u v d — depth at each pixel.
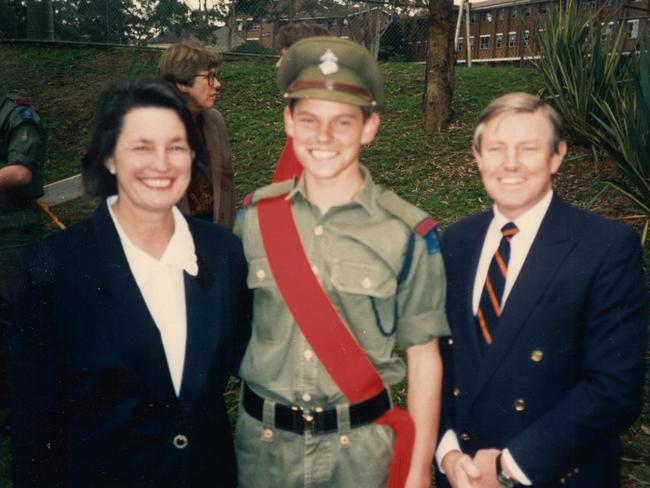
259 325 1.56
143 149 1.40
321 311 1.48
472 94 8.66
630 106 4.62
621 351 1.42
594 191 5.38
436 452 1.66
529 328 1.49
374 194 1.53
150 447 1.45
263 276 1.54
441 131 7.48
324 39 1.47
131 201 1.44
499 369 1.52
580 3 7.20
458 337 1.61
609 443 1.56
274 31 13.68
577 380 1.51
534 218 1.55
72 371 1.42
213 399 1.53
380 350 1.53
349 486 1.51
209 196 3.01
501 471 1.49
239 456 1.61
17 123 2.87
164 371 1.44
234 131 8.19
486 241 1.64
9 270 2.97
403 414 1.53
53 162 8.16
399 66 10.87
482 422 1.57
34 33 12.28
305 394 1.50
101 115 1.43
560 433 1.43
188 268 1.50
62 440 1.47
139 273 1.46
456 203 5.72
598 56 5.81
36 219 3.10
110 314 1.40
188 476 1.48
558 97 6.25
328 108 1.44
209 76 2.81
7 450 2.85
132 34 14.20
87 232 1.45
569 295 1.47
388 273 1.48
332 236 1.52
